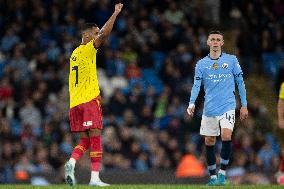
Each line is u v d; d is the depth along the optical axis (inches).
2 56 2672.2
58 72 2586.1
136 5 3016.7
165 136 2418.8
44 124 2421.3
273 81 3019.2
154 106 2544.3
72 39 2728.8
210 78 1489.9
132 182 2100.1
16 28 2778.1
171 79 2731.3
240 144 2444.6
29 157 2246.6
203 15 3213.6
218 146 2399.1
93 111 1421.0
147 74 2753.4
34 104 2455.7
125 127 2388.0
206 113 1497.3
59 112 2429.9
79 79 1425.9
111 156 2311.8
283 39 3159.5
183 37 2945.4
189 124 2524.6
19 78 2551.7
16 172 2194.9
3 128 2336.4
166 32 2952.8
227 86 1485.0
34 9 2861.7
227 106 1481.3
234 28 3152.1
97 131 1427.2
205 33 3137.3
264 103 2908.5
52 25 2824.8
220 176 1501.0
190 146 2396.7
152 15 3004.4
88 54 1422.2
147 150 2364.7
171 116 2524.6
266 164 2405.3
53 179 2140.7
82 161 2149.4
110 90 2608.3
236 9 3206.2
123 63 2714.1
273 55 3102.9
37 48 2677.2
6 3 2851.9
